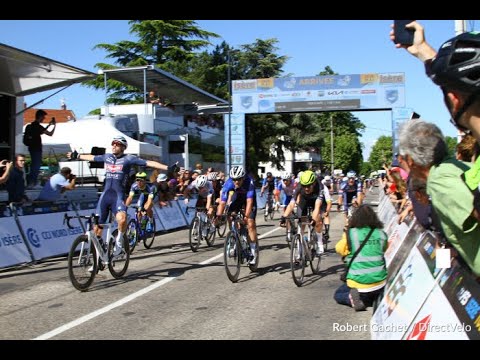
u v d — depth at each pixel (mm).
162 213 13289
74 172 16031
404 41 1882
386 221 9508
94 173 16188
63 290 6102
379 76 23938
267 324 4484
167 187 13359
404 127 2191
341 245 4852
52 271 7559
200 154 27250
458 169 1826
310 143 43406
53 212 9164
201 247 10250
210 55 44875
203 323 4551
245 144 25562
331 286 6195
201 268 7629
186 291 5957
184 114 25672
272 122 41094
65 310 5105
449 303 2238
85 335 4238
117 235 6703
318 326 4379
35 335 4258
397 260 4422
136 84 23344
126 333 4277
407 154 2139
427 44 1843
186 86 23766
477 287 1979
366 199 32312
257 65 45125
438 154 2061
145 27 43969
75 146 16422
